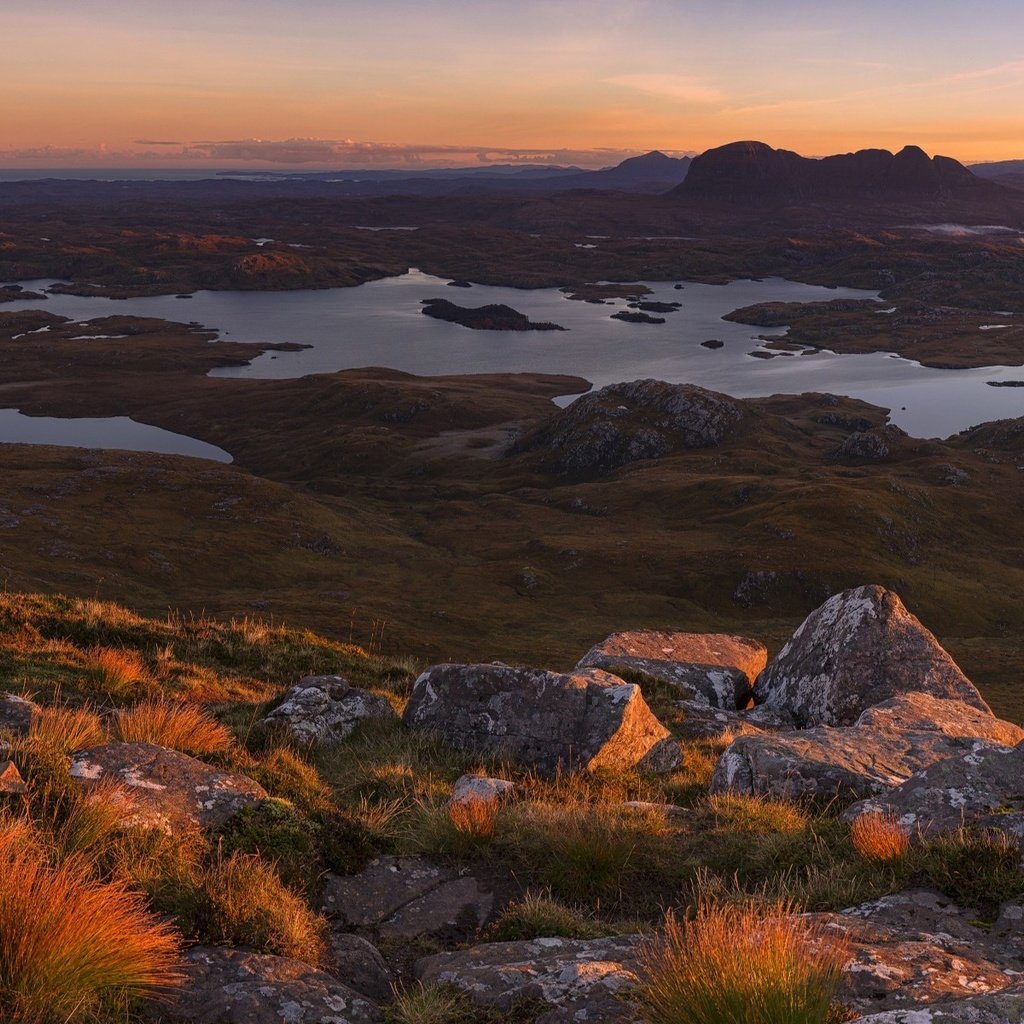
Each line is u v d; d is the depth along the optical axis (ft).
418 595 543.80
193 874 26.86
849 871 31.24
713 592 590.55
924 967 21.53
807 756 47.91
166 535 611.06
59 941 19.25
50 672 57.62
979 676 428.56
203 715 50.90
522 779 49.47
